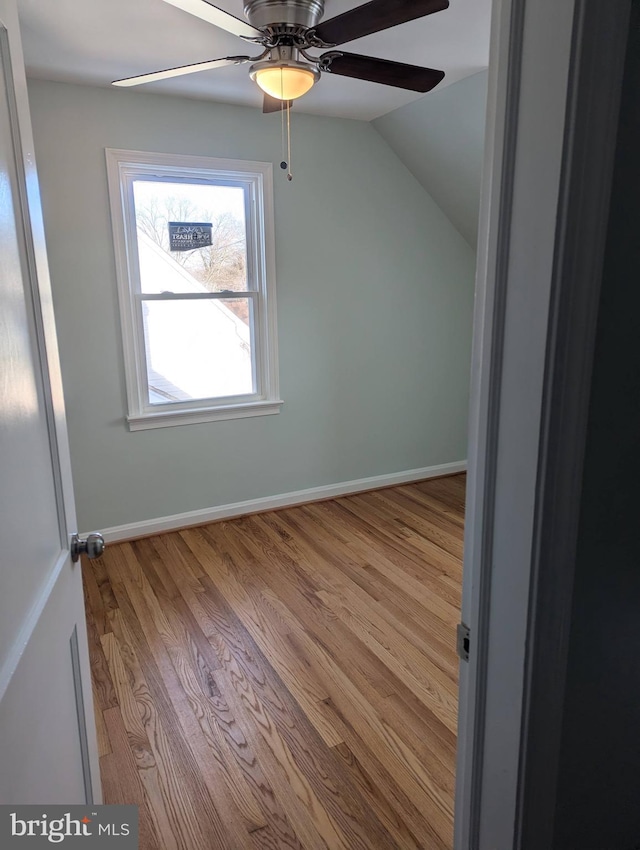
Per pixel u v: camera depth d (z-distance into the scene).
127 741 1.81
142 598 2.65
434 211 3.88
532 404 0.66
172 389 3.35
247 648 2.28
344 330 3.74
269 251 3.38
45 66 2.52
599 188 0.61
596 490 0.73
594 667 0.80
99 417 3.12
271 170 3.29
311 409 3.74
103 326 3.04
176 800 1.60
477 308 0.73
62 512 1.09
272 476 3.69
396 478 4.17
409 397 4.11
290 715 1.92
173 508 3.40
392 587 2.73
